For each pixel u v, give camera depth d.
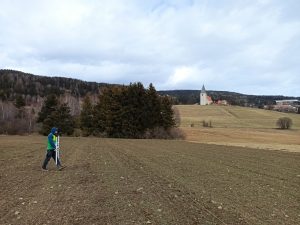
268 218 9.49
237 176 16.81
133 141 52.38
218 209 10.43
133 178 15.98
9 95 156.50
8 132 86.56
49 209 10.40
